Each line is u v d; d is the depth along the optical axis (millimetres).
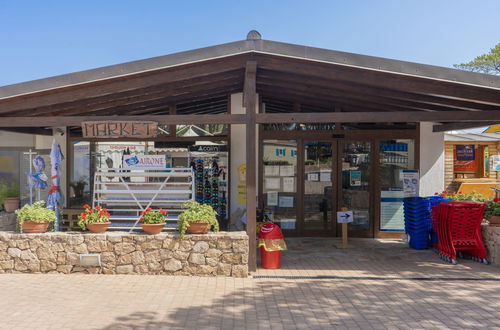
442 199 8297
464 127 8312
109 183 7008
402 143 9203
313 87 7566
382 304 4914
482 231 7219
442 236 7199
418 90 5977
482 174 12258
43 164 8336
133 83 6055
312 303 4945
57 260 6082
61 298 5039
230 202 9164
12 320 4328
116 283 5660
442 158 9156
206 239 6031
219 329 4160
